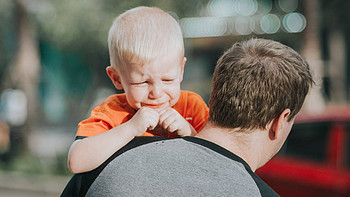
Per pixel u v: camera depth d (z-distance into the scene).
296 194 4.34
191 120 1.79
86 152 1.45
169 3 11.95
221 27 14.40
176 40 1.58
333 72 14.50
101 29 11.48
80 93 20.03
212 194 1.27
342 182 4.11
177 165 1.34
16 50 10.38
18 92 13.04
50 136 14.09
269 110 1.44
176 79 1.59
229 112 1.45
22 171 8.71
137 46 1.52
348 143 4.33
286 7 14.03
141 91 1.56
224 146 1.45
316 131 4.58
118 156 1.43
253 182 1.32
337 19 13.77
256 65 1.44
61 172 8.73
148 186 1.31
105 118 1.64
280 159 4.54
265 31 13.78
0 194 8.30
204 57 15.51
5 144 9.89
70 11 11.41
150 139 1.49
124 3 11.34
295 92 1.47
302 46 11.41
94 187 1.39
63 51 13.65
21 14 10.30
